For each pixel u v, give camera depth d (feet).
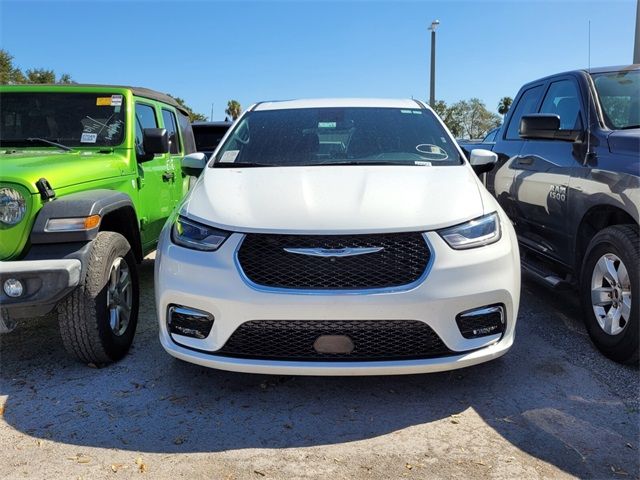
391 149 13.24
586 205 12.35
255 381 11.07
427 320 9.25
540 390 10.52
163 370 11.57
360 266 9.29
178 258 9.94
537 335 13.16
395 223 9.49
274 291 9.23
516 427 9.30
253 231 9.54
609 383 10.73
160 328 10.36
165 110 18.38
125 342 12.16
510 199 16.79
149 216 15.83
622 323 11.21
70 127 14.90
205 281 9.53
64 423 9.53
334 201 10.12
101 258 11.15
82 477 8.09
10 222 10.35
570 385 10.68
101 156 13.73
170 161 17.90
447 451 8.67
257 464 8.39
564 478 7.98
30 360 12.14
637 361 11.09
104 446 8.87
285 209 9.93
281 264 9.36
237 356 9.61
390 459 8.49
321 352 9.37
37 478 8.07
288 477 8.08
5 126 15.02
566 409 9.82
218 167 12.92
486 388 10.64
